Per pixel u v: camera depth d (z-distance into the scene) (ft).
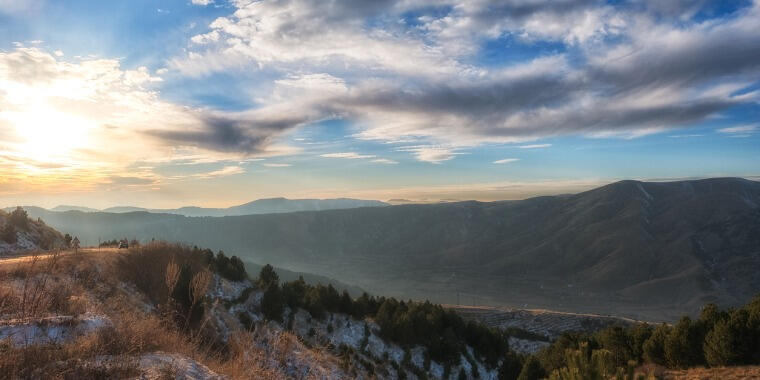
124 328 29.22
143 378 22.20
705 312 104.53
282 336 35.42
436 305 262.06
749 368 85.76
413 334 216.54
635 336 118.83
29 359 21.54
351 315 222.69
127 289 98.17
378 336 209.87
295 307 195.83
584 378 22.12
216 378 25.73
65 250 123.95
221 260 195.42
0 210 196.54
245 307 166.50
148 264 121.08
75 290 45.68
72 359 22.63
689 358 99.04
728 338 90.38
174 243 174.09
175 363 25.76
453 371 211.41
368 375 144.56
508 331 399.03
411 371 195.93
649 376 21.99
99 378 21.42
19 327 26.13
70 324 28.19
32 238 183.01
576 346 131.23
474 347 241.96
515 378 191.31
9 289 34.32
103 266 106.83
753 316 90.68
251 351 32.42
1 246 152.05
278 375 30.58
